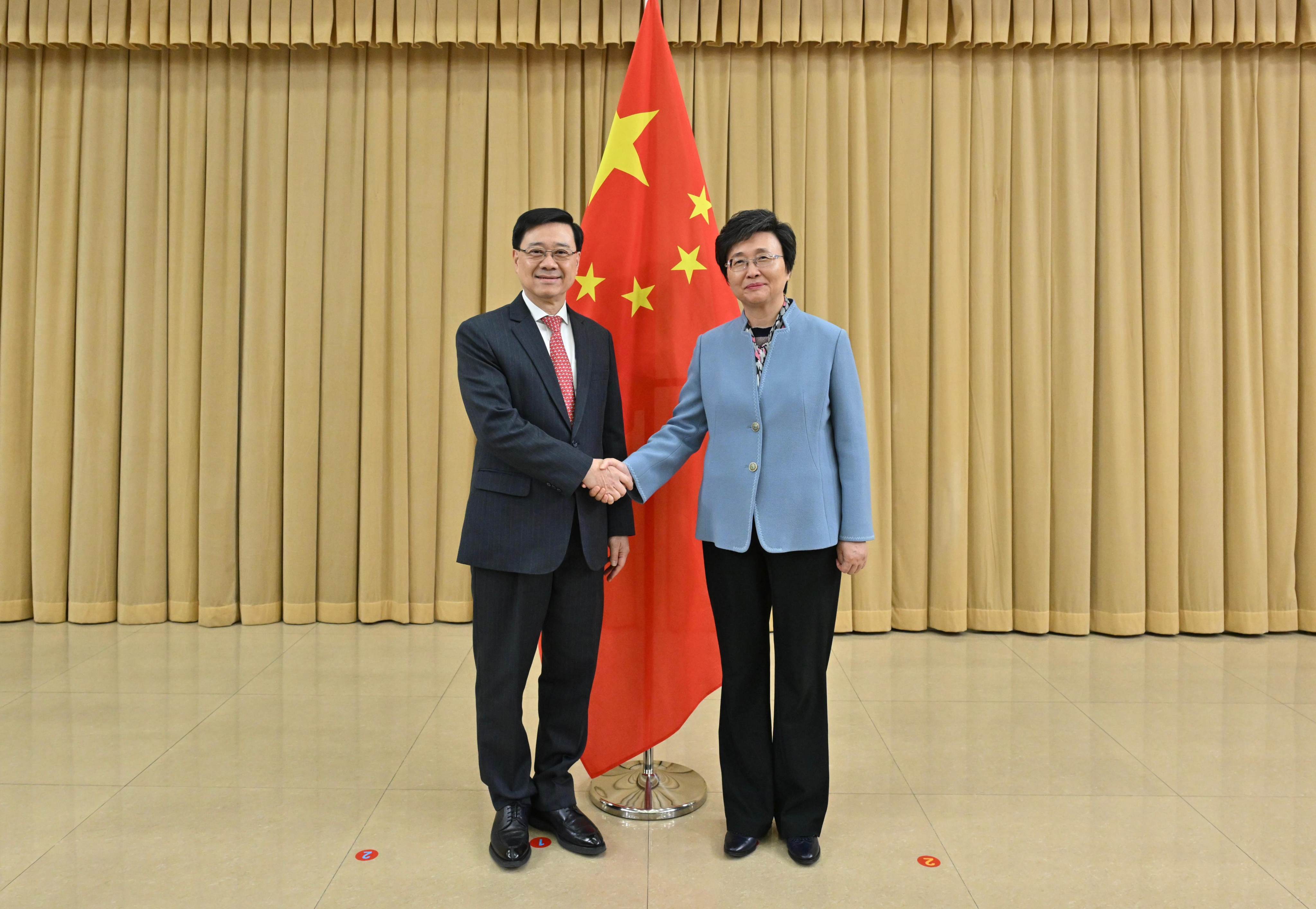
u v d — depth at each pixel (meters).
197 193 3.61
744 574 1.86
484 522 1.86
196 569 3.66
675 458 1.96
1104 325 3.57
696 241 2.15
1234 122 3.55
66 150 3.63
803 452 1.81
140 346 3.61
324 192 3.62
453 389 3.63
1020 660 3.27
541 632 2.00
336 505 3.65
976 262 3.59
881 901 1.70
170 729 2.54
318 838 1.93
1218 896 1.72
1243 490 3.57
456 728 2.58
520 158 3.62
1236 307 3.56
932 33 3.46
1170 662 3.24
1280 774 2.28
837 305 3.60
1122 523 3.56
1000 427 3.61
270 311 3.62
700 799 2.12
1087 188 3.55
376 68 3.60
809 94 3.58
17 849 1.86
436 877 1.78
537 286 1.88
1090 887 1.75
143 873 1.77
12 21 3.48
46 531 3.63
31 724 2.58
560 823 1.91
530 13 3.45
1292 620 3.62
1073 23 3.45
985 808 2.09
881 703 2.81
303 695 2.84
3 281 3.63
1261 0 3.43
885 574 3.62
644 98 2.17
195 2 3.46
